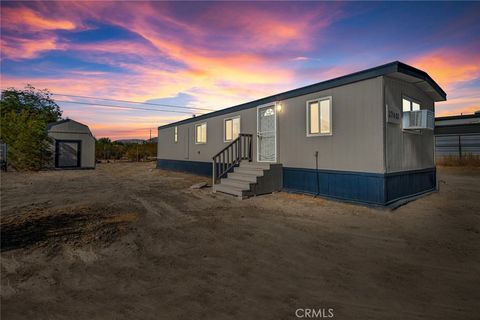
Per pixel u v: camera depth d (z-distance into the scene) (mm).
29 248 4207
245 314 2504
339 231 5012
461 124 20672
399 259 3742
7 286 3051
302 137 8609
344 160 7391
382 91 6582
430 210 6465
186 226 5438
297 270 3439
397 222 5527
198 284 3088
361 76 6887
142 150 33375
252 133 10852
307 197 8180
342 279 3186
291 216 6141
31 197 8656
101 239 4645
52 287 3025
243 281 3154
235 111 11930
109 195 9070
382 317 2447
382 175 6547
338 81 7410
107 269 3494
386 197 6605
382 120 6570
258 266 3566
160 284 3092
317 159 8141
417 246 4215
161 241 4566
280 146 9445
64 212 6570
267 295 2840
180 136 17453
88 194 9273
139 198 8500
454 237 4598
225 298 2785
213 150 13750
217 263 3672
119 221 5812
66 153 20391
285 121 9234
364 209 6598
